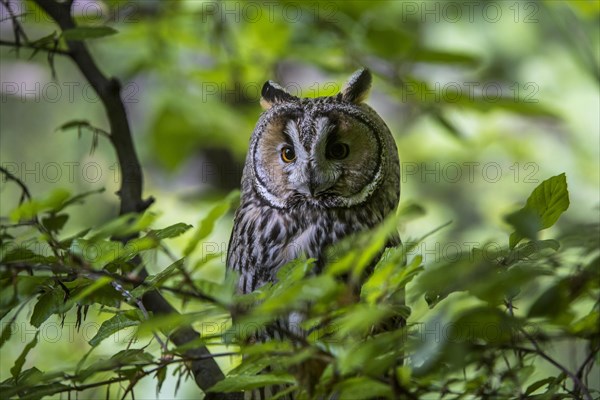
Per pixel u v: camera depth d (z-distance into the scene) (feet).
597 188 58.65
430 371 17.39
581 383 17.70
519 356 18.70
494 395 18.53
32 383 18.03
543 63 59.31
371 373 16.69
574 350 18.86
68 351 36.09
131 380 19.25
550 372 27.37
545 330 18.90
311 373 17.46
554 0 41.73
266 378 17.60
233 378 17.67
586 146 59.06
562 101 59.26
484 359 18.13
